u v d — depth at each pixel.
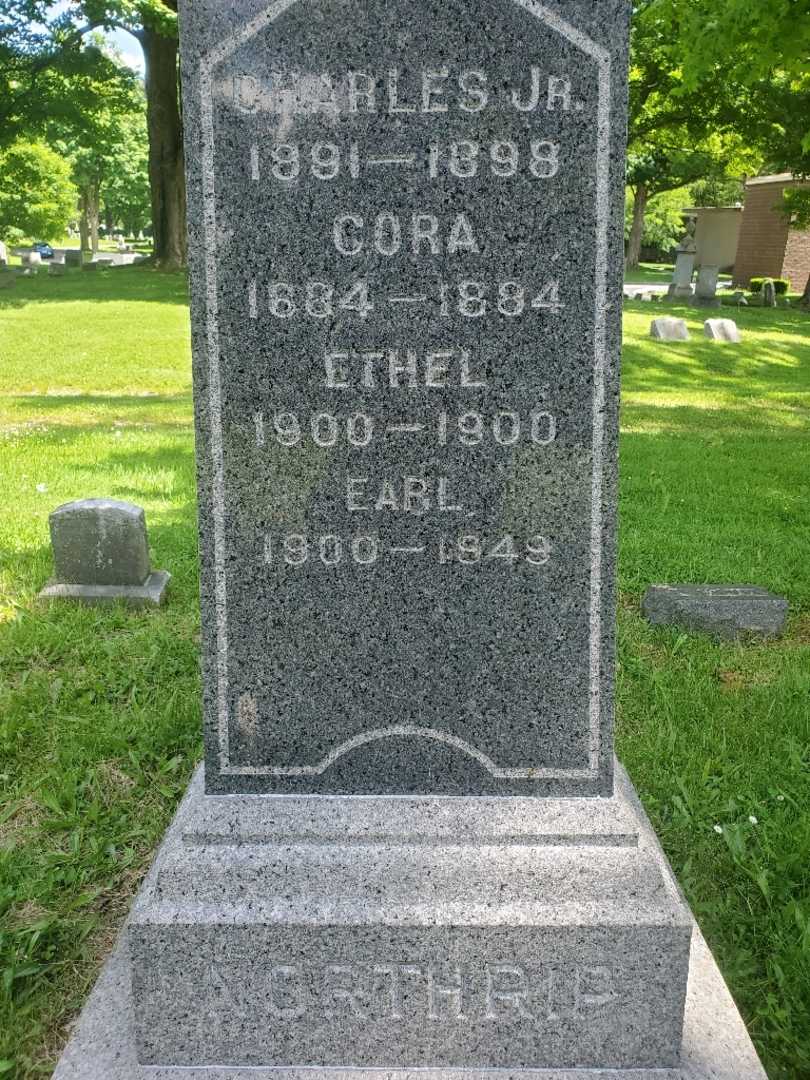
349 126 2.32
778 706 4.48
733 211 54.44
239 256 2.38
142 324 19.91
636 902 2.43
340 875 2.46
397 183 2.34
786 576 6.29
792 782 3.91
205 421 2.47
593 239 2.36
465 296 2.39
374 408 2.46
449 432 2.46
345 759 2.63
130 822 3.72
